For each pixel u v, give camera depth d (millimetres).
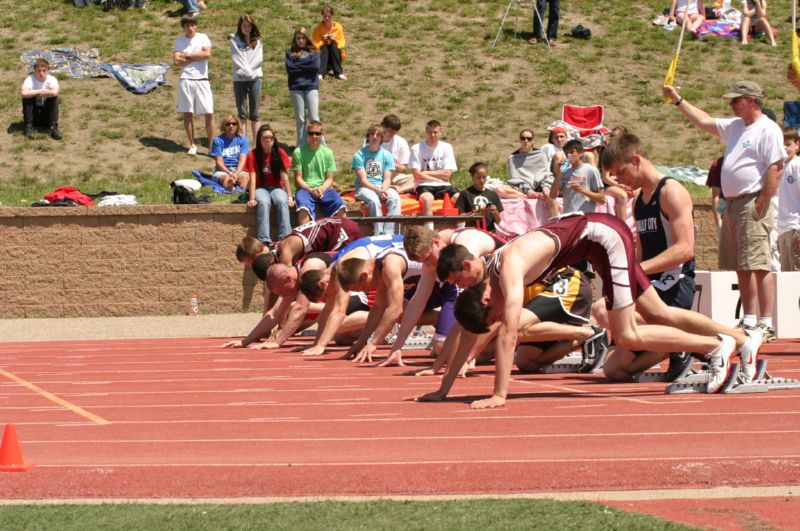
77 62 56844
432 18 65438
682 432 13336
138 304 38531
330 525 9391
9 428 11883
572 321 20781
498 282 16156
